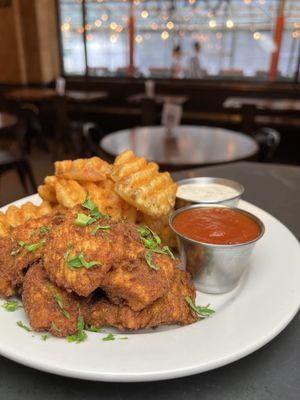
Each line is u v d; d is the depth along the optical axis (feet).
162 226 0.72
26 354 0.43
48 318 0.47
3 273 0.55
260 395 0.44
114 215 0.69
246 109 3.07
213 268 0.62
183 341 0.46
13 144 3.36
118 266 0.50
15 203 0.86
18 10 4.27
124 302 0.51
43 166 3.37
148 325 0.51
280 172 1.24
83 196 0.68
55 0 4.45
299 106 3.40
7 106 4.11
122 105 4.55
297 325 0.55
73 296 0.50
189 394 0.44
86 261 0.47
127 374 0.41
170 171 1.47
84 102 4.29
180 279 0.56
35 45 4.41
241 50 4.33
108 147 1.69
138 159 0.77
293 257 0.68
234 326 0.49
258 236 0.64
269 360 0.48
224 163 1.47
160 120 4.06
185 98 4.04
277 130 3.73
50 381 0.45
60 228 0.51
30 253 0.54
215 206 0.76
